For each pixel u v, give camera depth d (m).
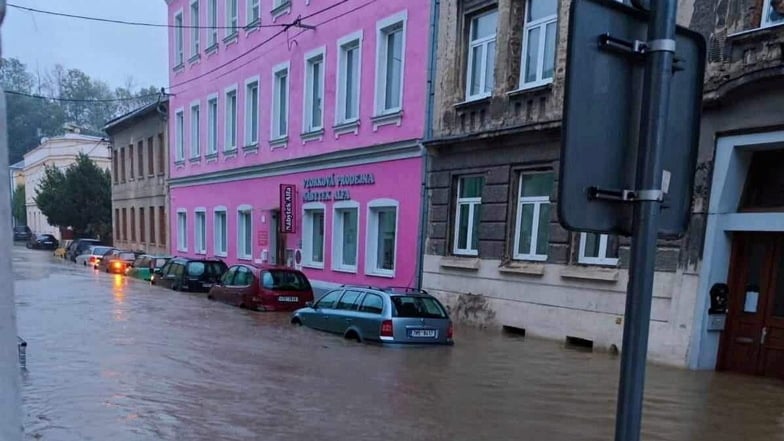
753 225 8.47
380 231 16.33
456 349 10.05
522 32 12.17
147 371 8.14
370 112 16.16
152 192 33.22
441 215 13.75
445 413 6.50
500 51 12.33
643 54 1.89
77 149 58.34
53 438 5.52
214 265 19.95
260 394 7.10
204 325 12.31
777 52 8.03
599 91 1.85
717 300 8.88
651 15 1.86
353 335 10.67
